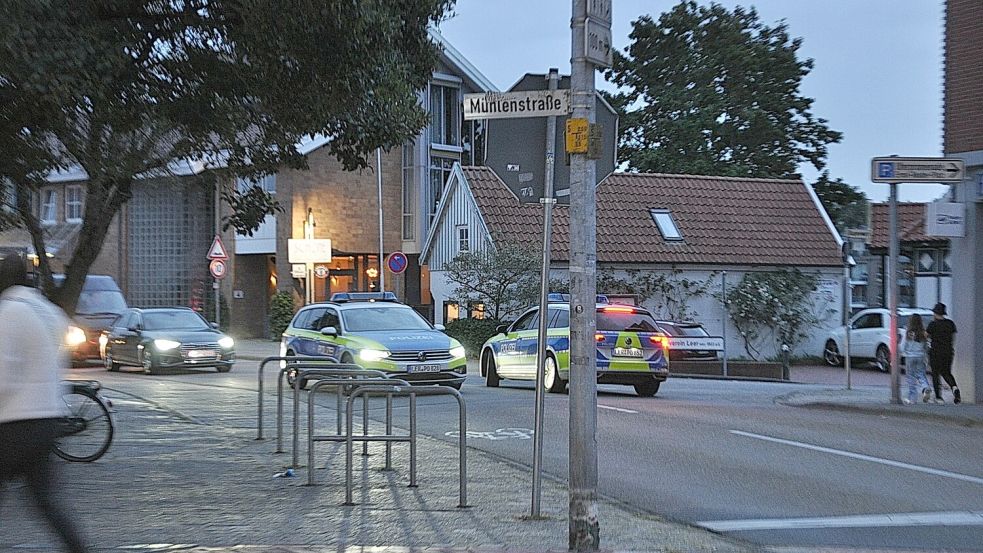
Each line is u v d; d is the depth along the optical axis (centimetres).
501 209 3700
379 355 1966
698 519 898
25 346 584
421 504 920
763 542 807
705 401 1958
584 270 731
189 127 1213
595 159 736
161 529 800
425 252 4047
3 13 854
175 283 4506
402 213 4444
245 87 1146
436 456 1215
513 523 841
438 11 1155
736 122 5438
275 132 1239
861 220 5762
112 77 988
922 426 1577
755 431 1463
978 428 1559
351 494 922
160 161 1276
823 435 1434
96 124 1175
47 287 1263
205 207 4438
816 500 984
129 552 719
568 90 810
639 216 3831
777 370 3108
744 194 4088
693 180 4091
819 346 3884
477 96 823
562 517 868
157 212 4528
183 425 1471
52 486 600
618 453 1261
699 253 3762
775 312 3769
